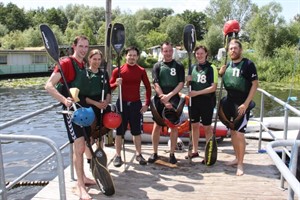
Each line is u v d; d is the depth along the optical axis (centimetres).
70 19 10594
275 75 3023
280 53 3353
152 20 9325
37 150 1075
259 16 3900
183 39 474
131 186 406
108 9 524
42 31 354
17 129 1397
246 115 437
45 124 1483
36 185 745
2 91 2634
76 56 367
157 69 456
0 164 287
